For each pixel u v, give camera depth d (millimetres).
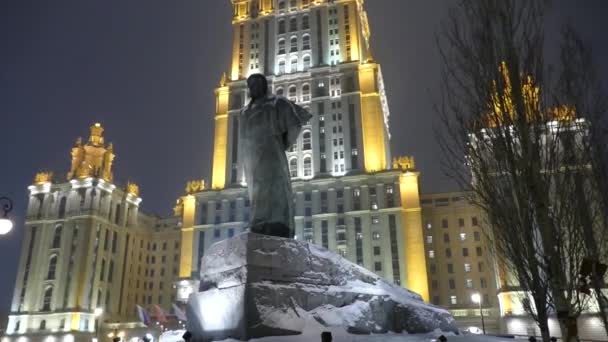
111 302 102438
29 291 98750
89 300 96688
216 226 97938
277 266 15977
